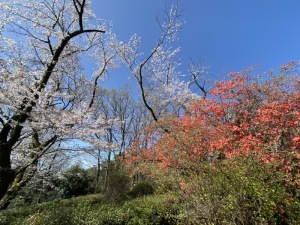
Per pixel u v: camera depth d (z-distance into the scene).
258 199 4.05
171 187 6.95
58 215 6.73
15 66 6.81
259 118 6.84
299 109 7.00
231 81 8.66
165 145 7.74
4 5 6.96
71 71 9.20
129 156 10.55
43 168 10.20
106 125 8.12
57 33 7.86
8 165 6.41
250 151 5.25
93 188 17.33
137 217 7.30
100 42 10.16
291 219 4.09
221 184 4.60
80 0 8.34
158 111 14.64
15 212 8.62
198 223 4.84
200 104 8.65
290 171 4.99
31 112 6.57
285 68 8.36
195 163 6.04
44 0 7.89
